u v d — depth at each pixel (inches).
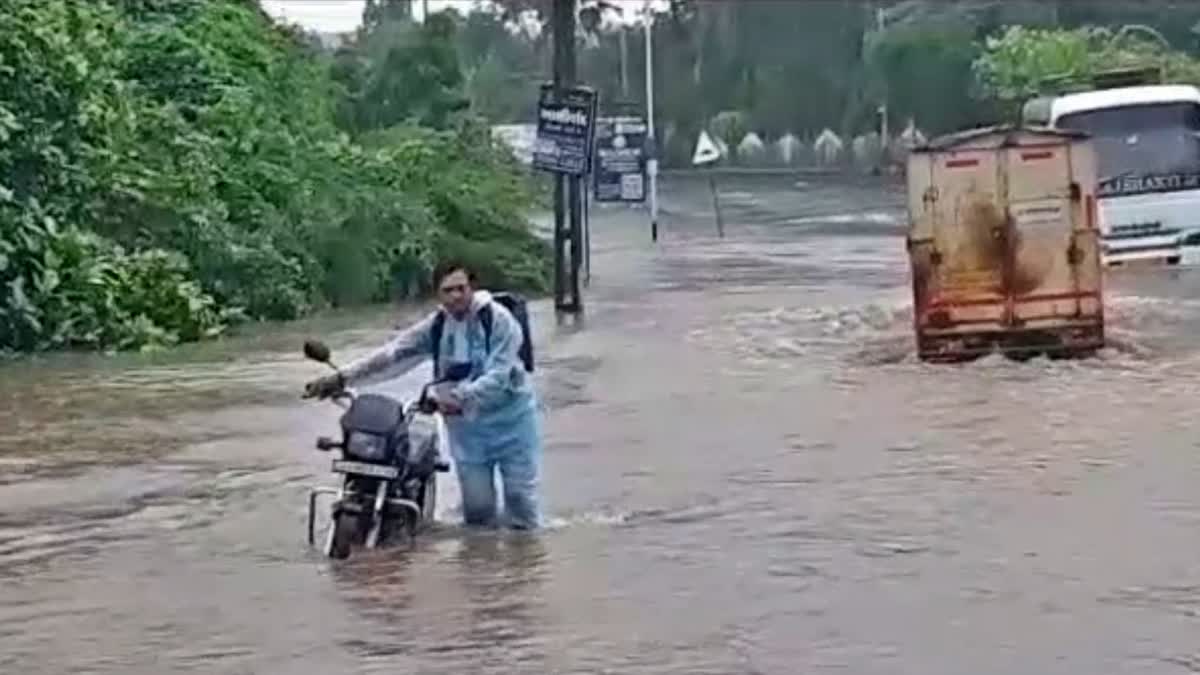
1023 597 636.1
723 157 5374.0
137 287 1573.6
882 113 4795.8
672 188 4758.9
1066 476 844.6
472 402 748.6
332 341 1553.9
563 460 934.4
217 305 1729.8
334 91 2716.5
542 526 776.9
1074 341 1283.2
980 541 722.8
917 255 1286.9
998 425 995.3
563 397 1158.3
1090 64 3430.1
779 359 1337.4
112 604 669.9
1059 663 559.8
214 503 853.2
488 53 5093.5
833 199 4160.9
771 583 668.1
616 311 1753.2
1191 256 1994.3
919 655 572.7
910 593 647.1
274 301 1777.8
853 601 639.1
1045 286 1279.5
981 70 4015.8
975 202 1279.5
